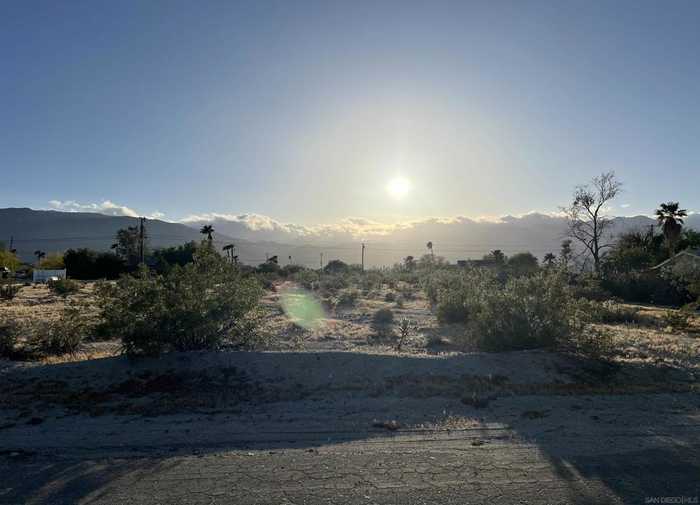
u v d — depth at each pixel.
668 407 8.54
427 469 5.78
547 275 13.95
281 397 8.82
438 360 10.73
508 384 9.78
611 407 8.50
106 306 11.20
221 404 8.47
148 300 11.05
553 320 12.38
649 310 31.75
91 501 5.00
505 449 6.47
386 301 36.78
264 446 6.57
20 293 43.69
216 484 5.36
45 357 13.18
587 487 5.32
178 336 11.05
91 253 90.75
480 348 13.15
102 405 8.45
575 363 11.16
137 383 9.49
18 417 7.86
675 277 37.00
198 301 11.45
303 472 5.68
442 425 7.48
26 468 5.85
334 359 10.45
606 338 12.20
